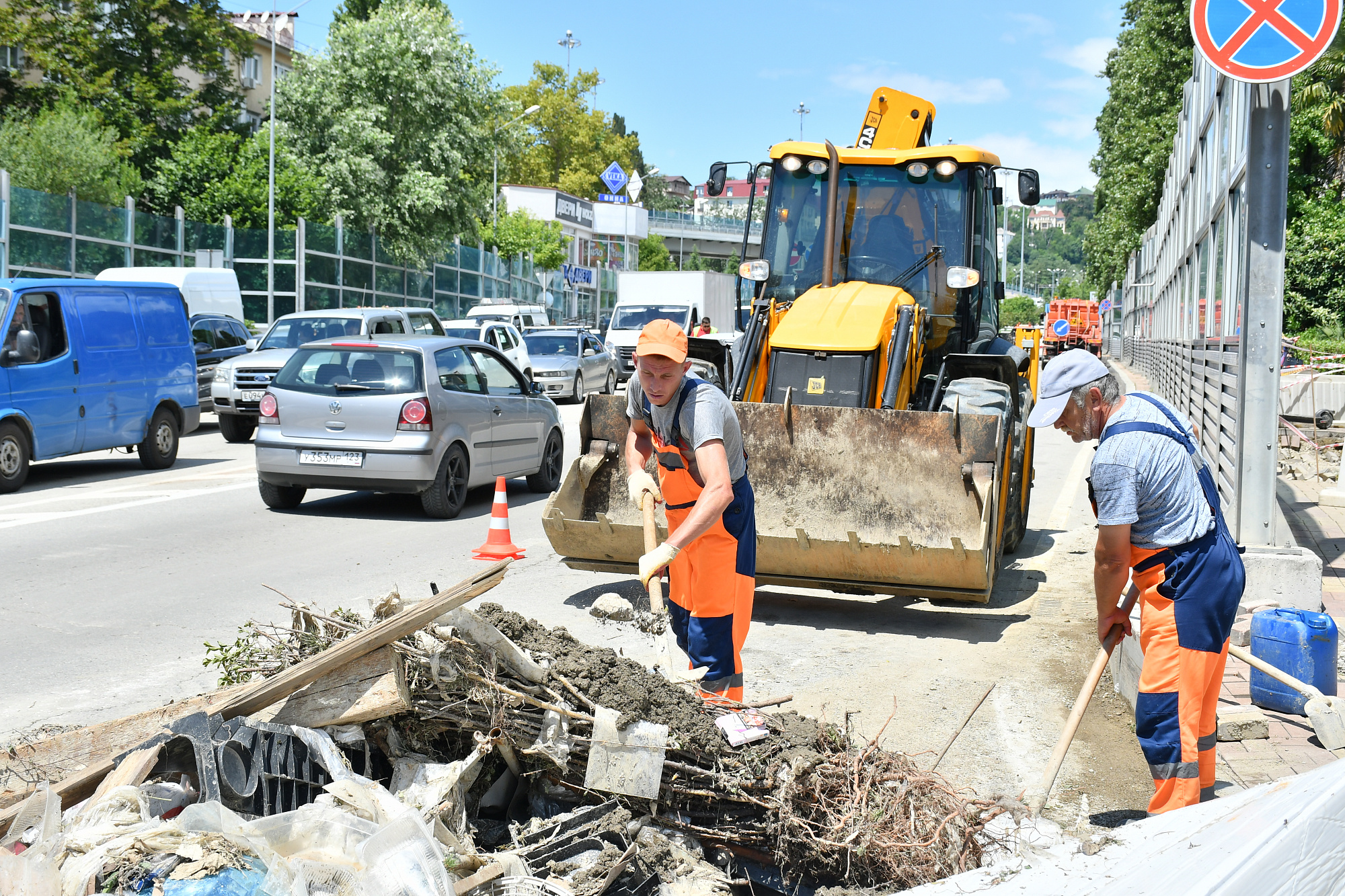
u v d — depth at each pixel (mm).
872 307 7707
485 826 3238
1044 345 50375
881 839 3074
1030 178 8695
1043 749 4664
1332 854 2322
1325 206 28500
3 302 11609
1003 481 7352
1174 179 22719
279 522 9922
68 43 34219
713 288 33531
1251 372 7141
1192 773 3572
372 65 35750
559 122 89312
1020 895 2320
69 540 8906
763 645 6281
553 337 26469
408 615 3109
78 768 3283
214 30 37750
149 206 31109
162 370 13680
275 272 30422
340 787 2852
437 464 10078
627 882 2920
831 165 8469
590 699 3246
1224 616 3533
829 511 6742
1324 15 6625
